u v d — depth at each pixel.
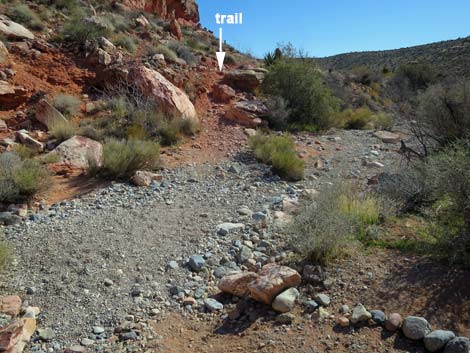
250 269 4.58
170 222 5.91
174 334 3.57
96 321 3.75
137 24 18.78
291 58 15.45
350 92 20.56
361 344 3.16
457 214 4.48
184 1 36.22
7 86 10.38
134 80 11.45
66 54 13.05
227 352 3.26
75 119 10.33
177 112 11.09
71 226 5.54
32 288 4.14
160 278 4.46
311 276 4.07
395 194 5.93
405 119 15.50
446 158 4.92
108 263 4.68
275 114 12.25
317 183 7.95
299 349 3.19
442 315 3.38
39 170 6.98
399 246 4.53
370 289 3.82
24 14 14.14
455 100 7.87
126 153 7.88
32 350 3.34
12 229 5.45
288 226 5.17
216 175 8.31
